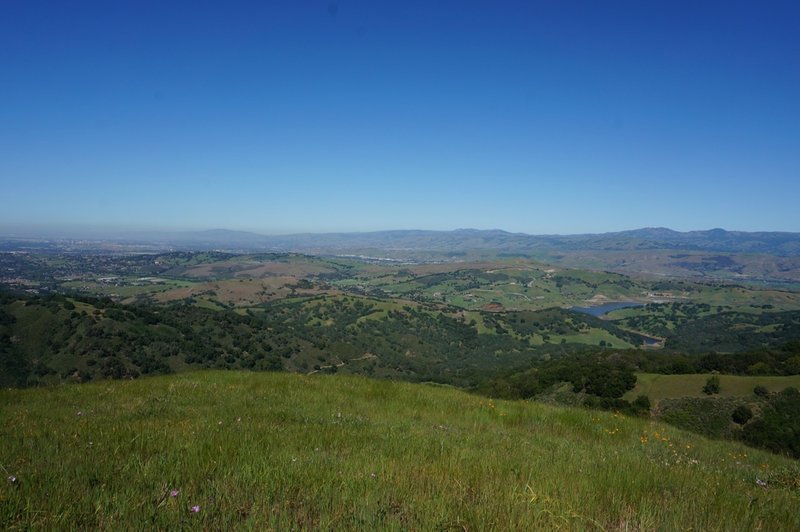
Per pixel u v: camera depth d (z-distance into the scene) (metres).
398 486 4.69
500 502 4.38
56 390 12.12
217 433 6.82
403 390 13.91
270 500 4.18
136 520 3.62
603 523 4.24
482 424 10.37
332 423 8.76
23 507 3.70
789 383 36.16
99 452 5.50
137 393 11.69
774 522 4.66
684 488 5.75
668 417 35.66
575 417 12.00
